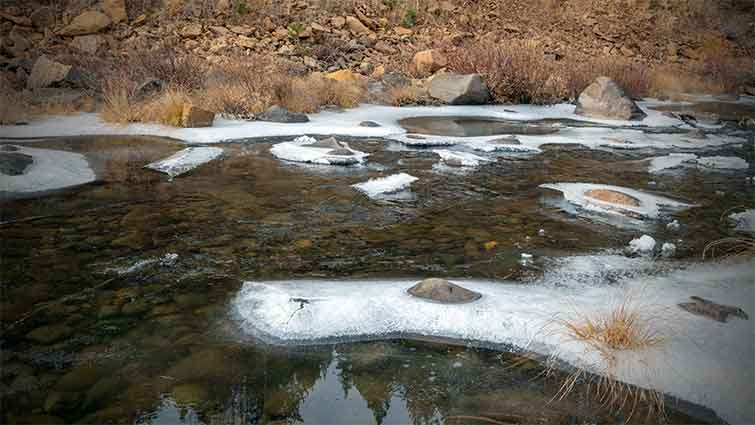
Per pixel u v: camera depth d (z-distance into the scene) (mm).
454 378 2510
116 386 2385
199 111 8648
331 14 18797
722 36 25297
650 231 4684
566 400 2350
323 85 11703
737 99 16609
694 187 6234
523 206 5289
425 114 11367
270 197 5312
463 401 2338
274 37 16531
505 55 14367
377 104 12508
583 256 4039
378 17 19609
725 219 5062
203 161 6641
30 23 15023
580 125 10680
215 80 11398
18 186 5285
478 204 5320
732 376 2502
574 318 2975
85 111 9781
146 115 8859
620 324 2801
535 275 3654
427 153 7605
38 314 3021
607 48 21859
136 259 3803
